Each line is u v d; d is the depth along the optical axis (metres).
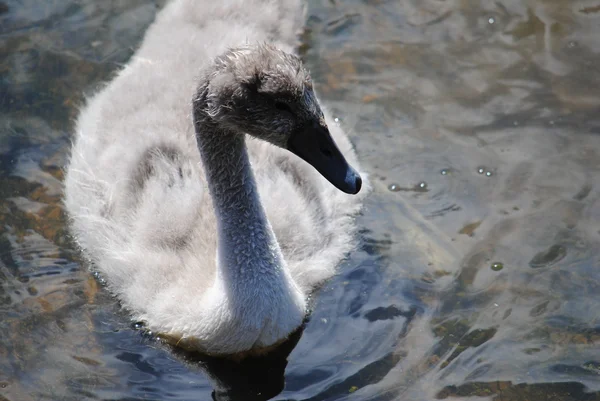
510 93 11.29
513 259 9.40
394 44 11.95
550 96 11.23
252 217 8.26
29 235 9.75
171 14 10.95
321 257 9.30
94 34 11.91
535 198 10.05
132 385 8.26
